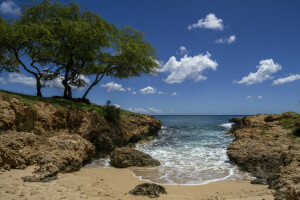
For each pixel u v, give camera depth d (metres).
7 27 15.28
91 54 19.75
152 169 11.84
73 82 22.31
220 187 8.74
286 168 8.23
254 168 11.28
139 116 26.75
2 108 11.13
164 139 24.06
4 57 19.06
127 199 6.45
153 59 20.94
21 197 5.38
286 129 15.12
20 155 8.72
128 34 21.06
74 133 14.38
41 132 12.36
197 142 21.67
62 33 17.56
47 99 15.30
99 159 14.58
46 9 17.78
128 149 13.34
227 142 21.41
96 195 6.54
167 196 7.11
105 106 20.94
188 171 11.45
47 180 7.55
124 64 20.47
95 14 19.23
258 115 26.58
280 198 5.14
